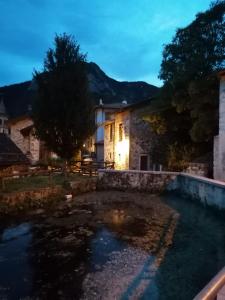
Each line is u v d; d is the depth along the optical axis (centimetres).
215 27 1669
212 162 1595
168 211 1175
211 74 1512
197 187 1284
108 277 588
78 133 1725
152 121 1923
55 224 984
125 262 662
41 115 1712
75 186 1583
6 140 1166
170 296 510
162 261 664
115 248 754
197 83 1505
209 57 1611
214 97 1508
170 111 1888
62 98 1697
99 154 3111
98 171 1781
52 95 1695
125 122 2316
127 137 2258
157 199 1450
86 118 1755
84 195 1566
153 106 1888
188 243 780
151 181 1628
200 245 761
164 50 1902
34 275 600
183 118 1859
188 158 1794
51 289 543
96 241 810
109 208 1240
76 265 648
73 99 1722
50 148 1764
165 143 2147
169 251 725
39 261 672
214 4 1697
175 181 1555
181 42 1817
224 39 1627
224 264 635
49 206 1269
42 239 829
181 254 702
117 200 1425
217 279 320
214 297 297
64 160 1816
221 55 1622
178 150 1886
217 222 988
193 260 663
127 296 514
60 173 1847
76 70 1752
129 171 1703
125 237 844
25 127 2672
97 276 593
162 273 601
